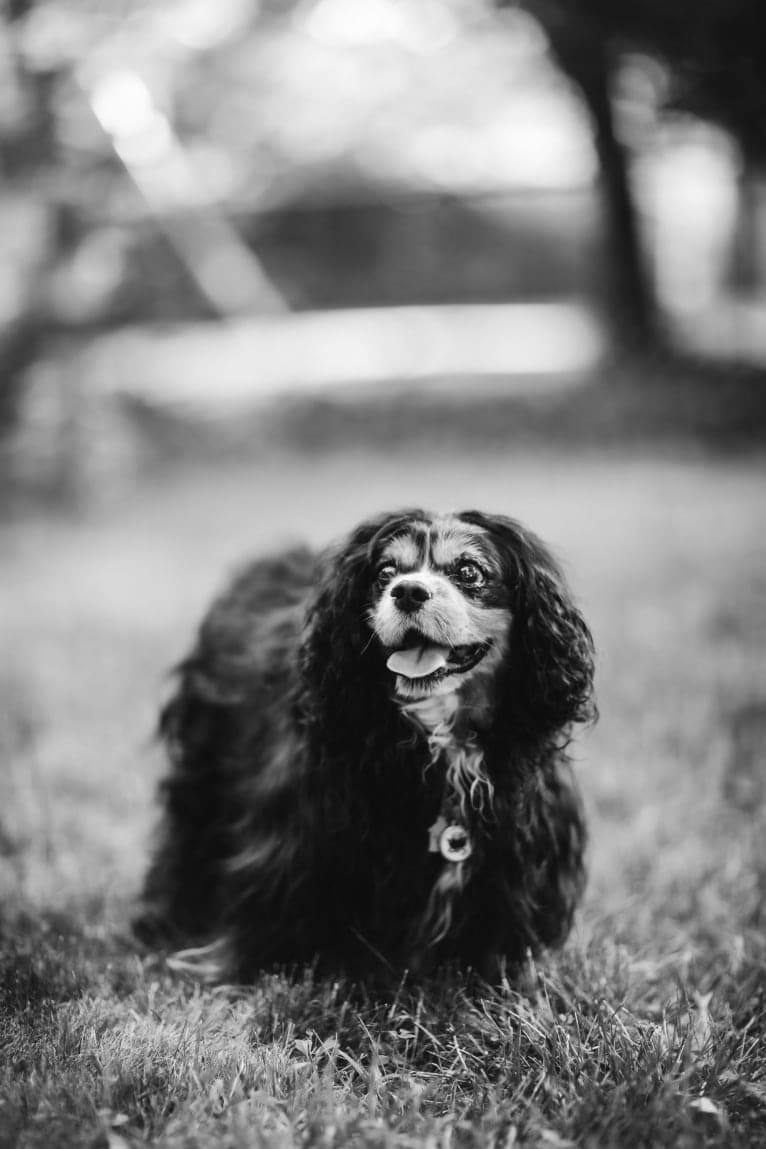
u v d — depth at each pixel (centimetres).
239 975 333
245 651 379
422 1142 245
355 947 324
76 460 1247
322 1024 304
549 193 2298
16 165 1234
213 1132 250
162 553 987
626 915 375
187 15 1532
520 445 1432
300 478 1336
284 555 416
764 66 1328
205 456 1490
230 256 1920
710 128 1524
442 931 321
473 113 2109
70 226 1320
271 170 2081
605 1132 254
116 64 1406
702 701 551
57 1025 295
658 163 2083
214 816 377
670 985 336
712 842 428
